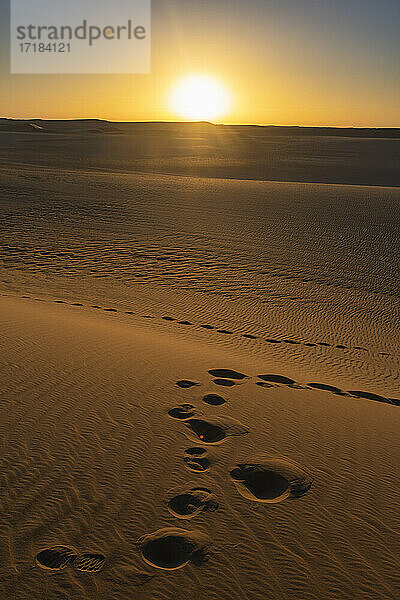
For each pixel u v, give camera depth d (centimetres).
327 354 1131
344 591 333
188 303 1503
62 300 1430
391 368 1068
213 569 344
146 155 7125
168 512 399
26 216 2536
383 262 2056
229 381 750
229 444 523
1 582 317
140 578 331
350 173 5875
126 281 1695
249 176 5422
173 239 2245
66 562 339
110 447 492
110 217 2603
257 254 2084
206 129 16738
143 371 738
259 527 389
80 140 9656
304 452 521
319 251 2167
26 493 407
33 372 673
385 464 514
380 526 403
